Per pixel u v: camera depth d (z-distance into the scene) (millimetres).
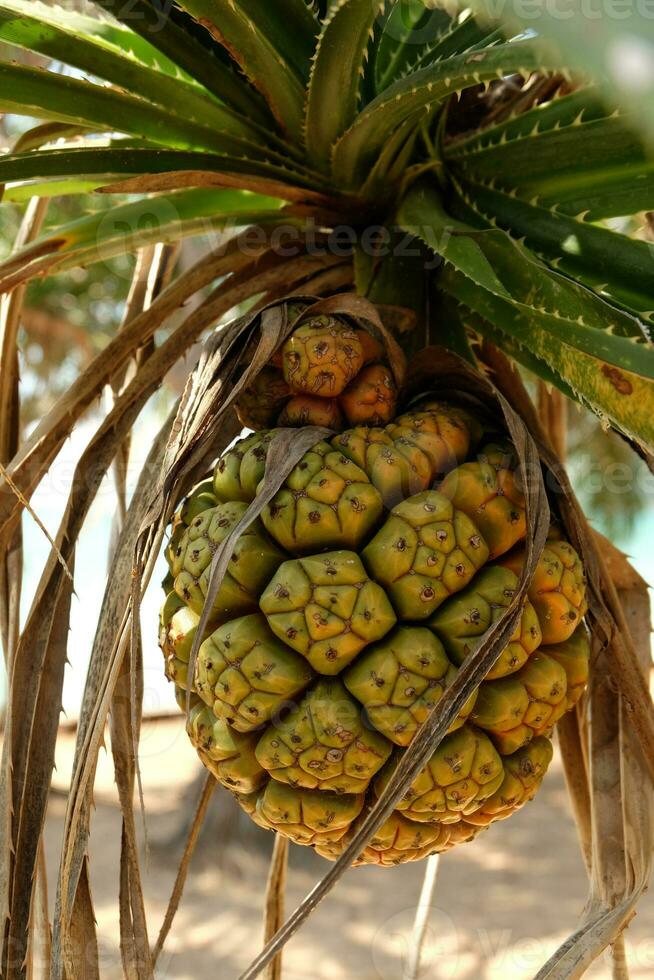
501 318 636
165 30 648
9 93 642
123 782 631
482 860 2660
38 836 632
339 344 609
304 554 592
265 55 625
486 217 664
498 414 650
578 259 640
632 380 588
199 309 678
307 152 673
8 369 726
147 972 605
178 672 611
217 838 2590
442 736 543
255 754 588
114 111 660
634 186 645
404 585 575
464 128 724
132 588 592
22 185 786
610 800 643
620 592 706
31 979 649
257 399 631
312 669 579
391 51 679
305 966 2104
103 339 2500
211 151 684
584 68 286
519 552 608
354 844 539
